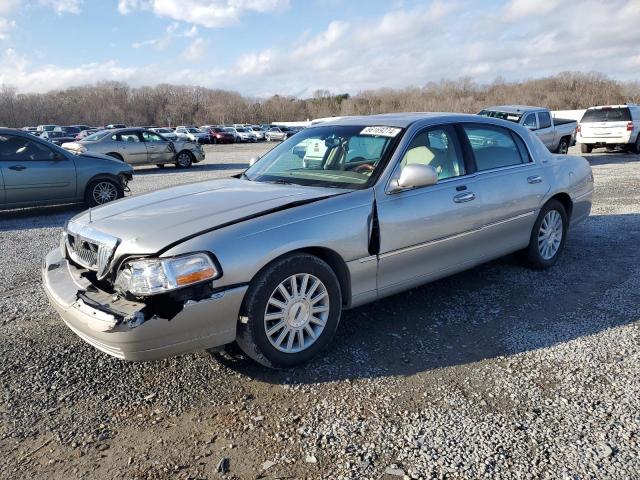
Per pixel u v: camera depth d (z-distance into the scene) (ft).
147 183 44.29
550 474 7.54
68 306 10.02
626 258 18.01
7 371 10.90
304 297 10.70
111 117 322.75
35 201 29.73
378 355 11.36
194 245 9.41
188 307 9.27
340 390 9.99
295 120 316.40
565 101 229.45
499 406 9.31
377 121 14.11
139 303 9.32
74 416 9.32
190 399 9.80
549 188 16.24
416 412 9.20
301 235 10.43
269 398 9.78
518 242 15.72
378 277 12.00
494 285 15.56
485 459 7.89
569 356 11.09
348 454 8.11
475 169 14.25
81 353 11.68
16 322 13.51
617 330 12.28
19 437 8.75
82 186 31.14
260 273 10.07
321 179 12.80
